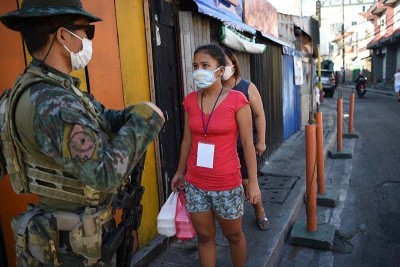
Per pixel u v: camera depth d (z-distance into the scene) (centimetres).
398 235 394
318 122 474
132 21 307
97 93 268
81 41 140
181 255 329
